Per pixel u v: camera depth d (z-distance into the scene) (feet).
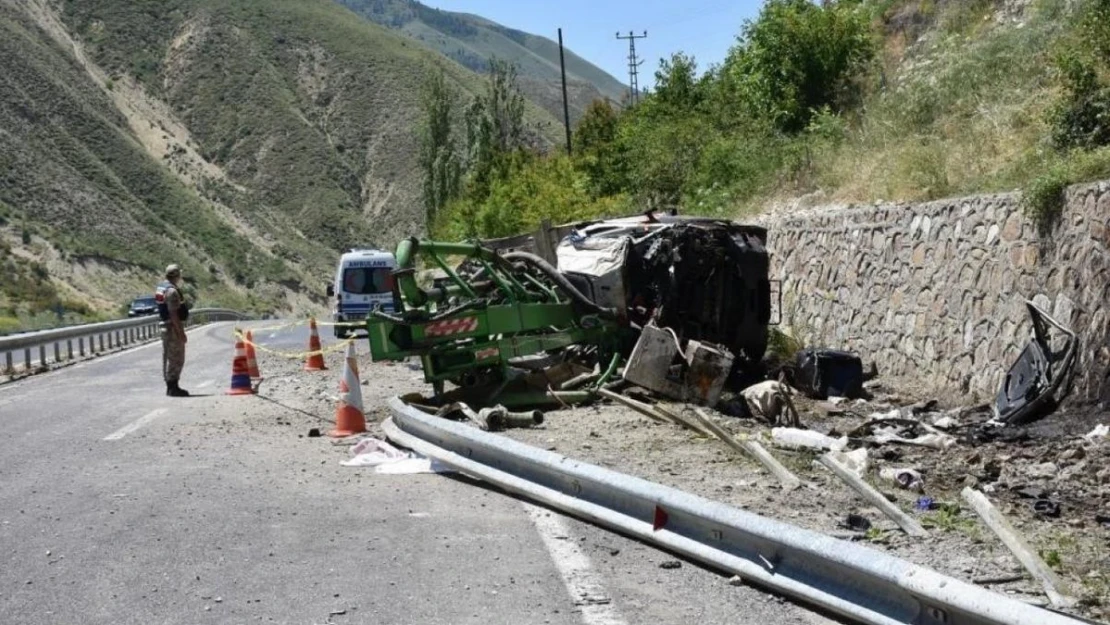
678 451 34.65
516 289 46.60
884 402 48.42
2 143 372.99
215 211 488.85
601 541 24.31
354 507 27.68
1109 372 37.83
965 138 60.44
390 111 616.80
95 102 522.47
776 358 54.85
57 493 29.73
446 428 31.99
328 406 49.60
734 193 87.71
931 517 25.91
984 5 80.89
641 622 19.01
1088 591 20.29
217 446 37.76
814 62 91.71
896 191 61.05
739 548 21.49
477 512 27.07
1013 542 22.95
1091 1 56.29
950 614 16.67
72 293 300.20
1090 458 32.53
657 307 47.88
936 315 51.80
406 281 43.52
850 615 18.44
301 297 438.40
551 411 43.70
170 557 23.06
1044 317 40.60
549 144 449.89
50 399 54.95
